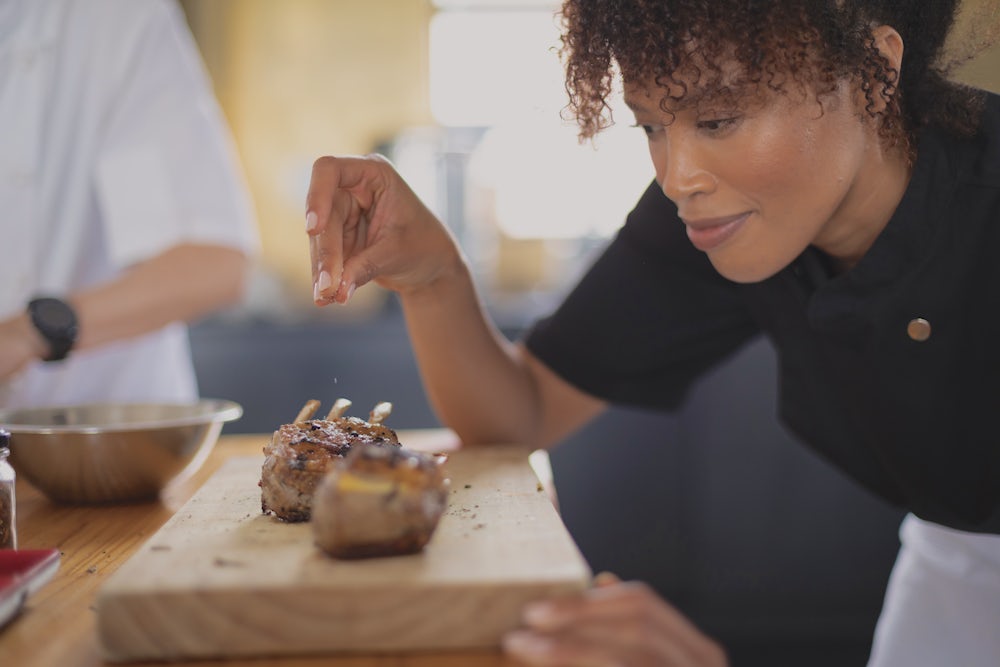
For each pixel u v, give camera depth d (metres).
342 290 1.07
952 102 1.01
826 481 2.52
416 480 0.74
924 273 1.04
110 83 1.71
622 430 2.54
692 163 0.92
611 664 0.61
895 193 1.04
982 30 1.01
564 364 1.36
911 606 1.41
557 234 4.31
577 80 1.02
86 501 1.13
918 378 1.10
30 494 1.20
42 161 1.68
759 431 2.52
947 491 1.17
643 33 0.89
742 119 0.89
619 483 2.55
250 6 4.80
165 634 0.69
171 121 1.75
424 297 1.23
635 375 1.39
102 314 1.57
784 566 2.54
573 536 2.56
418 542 0.75
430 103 4.88
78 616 0.78
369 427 0.98
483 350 1.27
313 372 2.74
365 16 4.82
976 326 1.06
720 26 0.86
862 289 1.07
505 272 4.18
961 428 1.11
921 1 0.97
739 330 1.39
